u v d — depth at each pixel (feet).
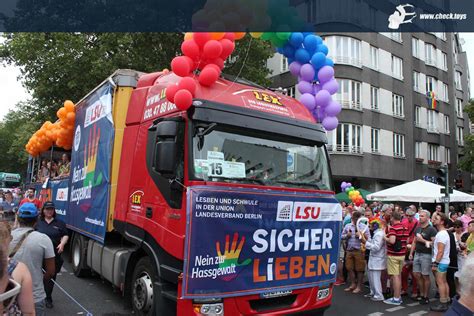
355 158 80.94
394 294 25.22
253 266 14.19
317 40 20.38
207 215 13.28
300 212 15.75
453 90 114.21
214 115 14.56
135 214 17.10
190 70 15.72
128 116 19.60
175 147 13.85
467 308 7.14
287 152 16.34
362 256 28.07
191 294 12.78
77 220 25.55
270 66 89.81
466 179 117.91
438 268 24.17
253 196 14.38
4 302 7.52
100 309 20.21
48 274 14.06
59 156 39.42
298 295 15.72
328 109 20.06
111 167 20.17
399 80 94.43
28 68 58.03
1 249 7.48
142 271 16.44
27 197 39.63
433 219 26.21
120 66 53.62
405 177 91.97
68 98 59.52
